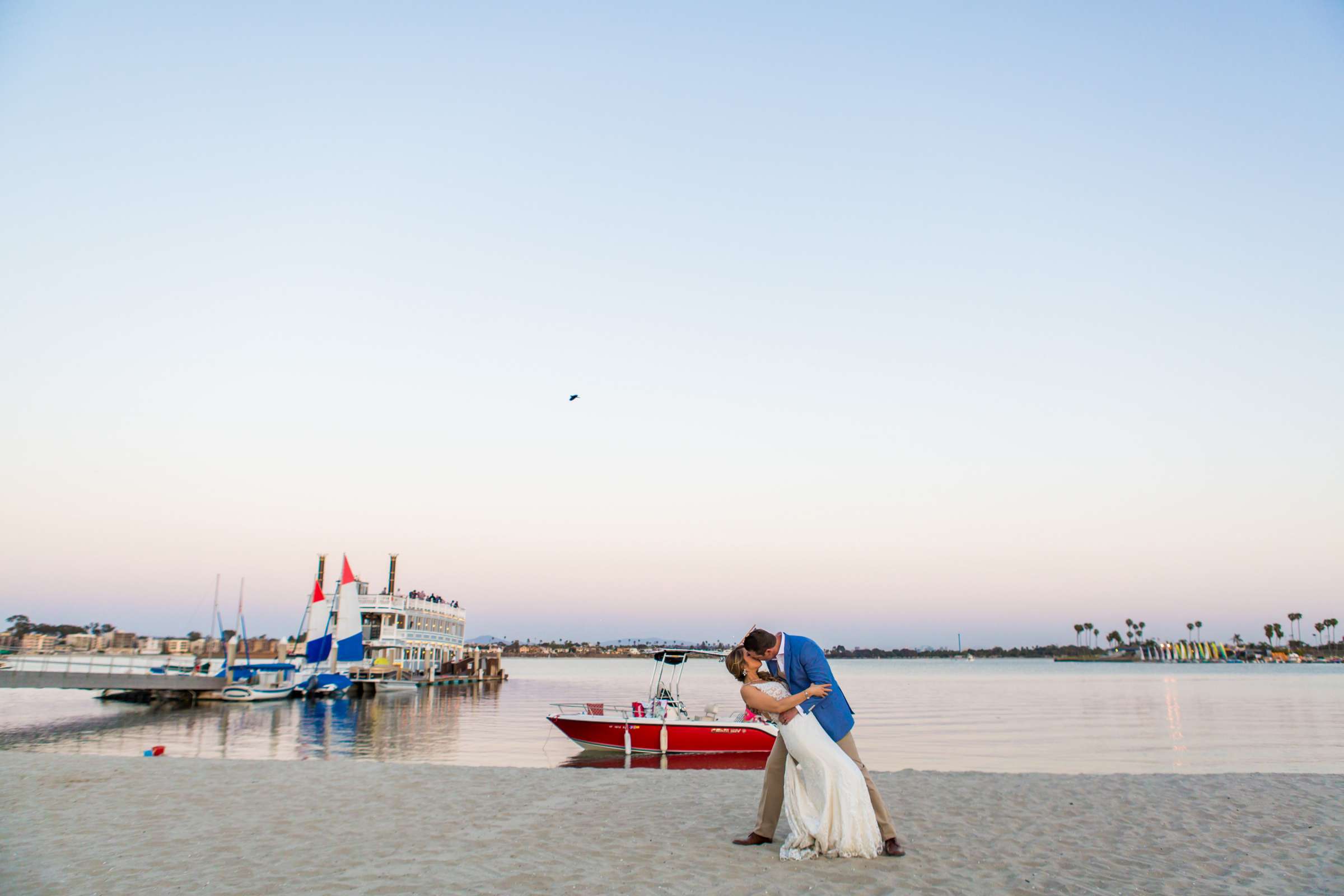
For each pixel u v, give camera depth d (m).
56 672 42.34
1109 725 40.31
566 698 61.25
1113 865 6.87
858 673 191.12
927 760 26.05
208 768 12.19
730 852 7.19
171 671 60.69
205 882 6.25
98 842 7.55
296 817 8.73
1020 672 188.38
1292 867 6.84
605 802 9.66
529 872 6.52
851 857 6.93
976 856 7.08
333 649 58.81
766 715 7.40
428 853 7.17
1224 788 10.94
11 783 10.73
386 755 26.91
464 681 75.12
